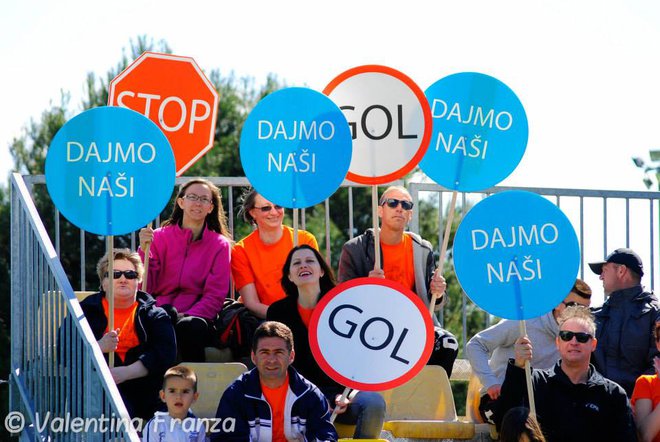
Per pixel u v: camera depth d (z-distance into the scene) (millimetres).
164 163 14047
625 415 14367
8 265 35281
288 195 14500
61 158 13859
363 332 13789
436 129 14953
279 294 16406
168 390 13672
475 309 35969
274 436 13500
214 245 16281
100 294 14664
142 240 15727
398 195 16266
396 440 14812
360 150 14594
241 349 15828
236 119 40906
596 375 14516
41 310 14758
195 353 15570
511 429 13617
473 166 14984
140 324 14516
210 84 16484
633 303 16188
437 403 15531
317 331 13766
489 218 14258
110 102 16188
